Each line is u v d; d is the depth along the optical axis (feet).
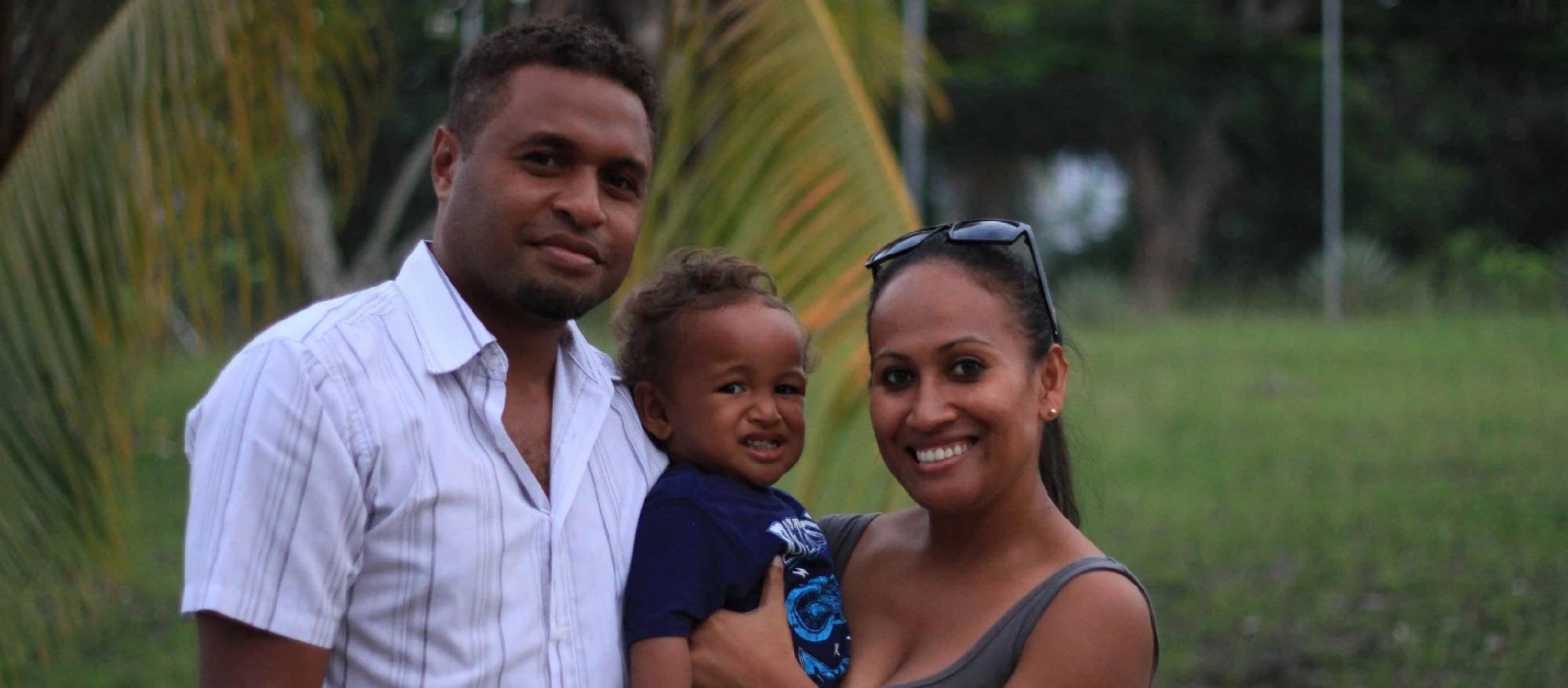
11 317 11.74
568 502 7.06
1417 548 23.56
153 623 21.09
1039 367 7.47
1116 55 70.54
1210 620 20.51
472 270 7.09
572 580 6.98
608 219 7.11
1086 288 60.23
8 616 12.26
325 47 16.20
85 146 12.08
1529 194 69.51
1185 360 45.88
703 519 7.43
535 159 7.01
